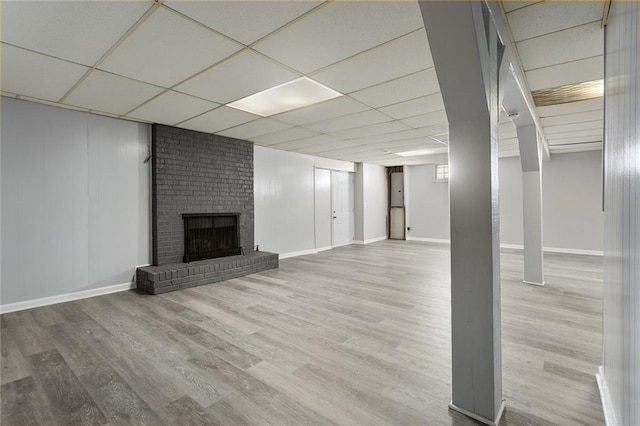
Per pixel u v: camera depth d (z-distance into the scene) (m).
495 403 1.58
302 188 6.85
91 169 3.82
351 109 3.62
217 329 2.80
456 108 1.59
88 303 3.54
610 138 1.67
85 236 3.78
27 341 2.57
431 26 1.37
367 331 2.75
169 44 2.16
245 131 4.71
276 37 2.09
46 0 1.67
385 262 5.94
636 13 1.09
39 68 2.52
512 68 2.25
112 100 3.30
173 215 4.44
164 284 3.94
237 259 4.85
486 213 1.56
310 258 6.38
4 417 1.67
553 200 7.19
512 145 6.03
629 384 1.19
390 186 9.49
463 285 1.65
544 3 1.77
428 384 1.95
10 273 3.30
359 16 1.86
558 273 4.93
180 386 1.95
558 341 2.53
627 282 1.24
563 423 1.60
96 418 1.67
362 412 1.70
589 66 2.59
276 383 1.97
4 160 3.25
